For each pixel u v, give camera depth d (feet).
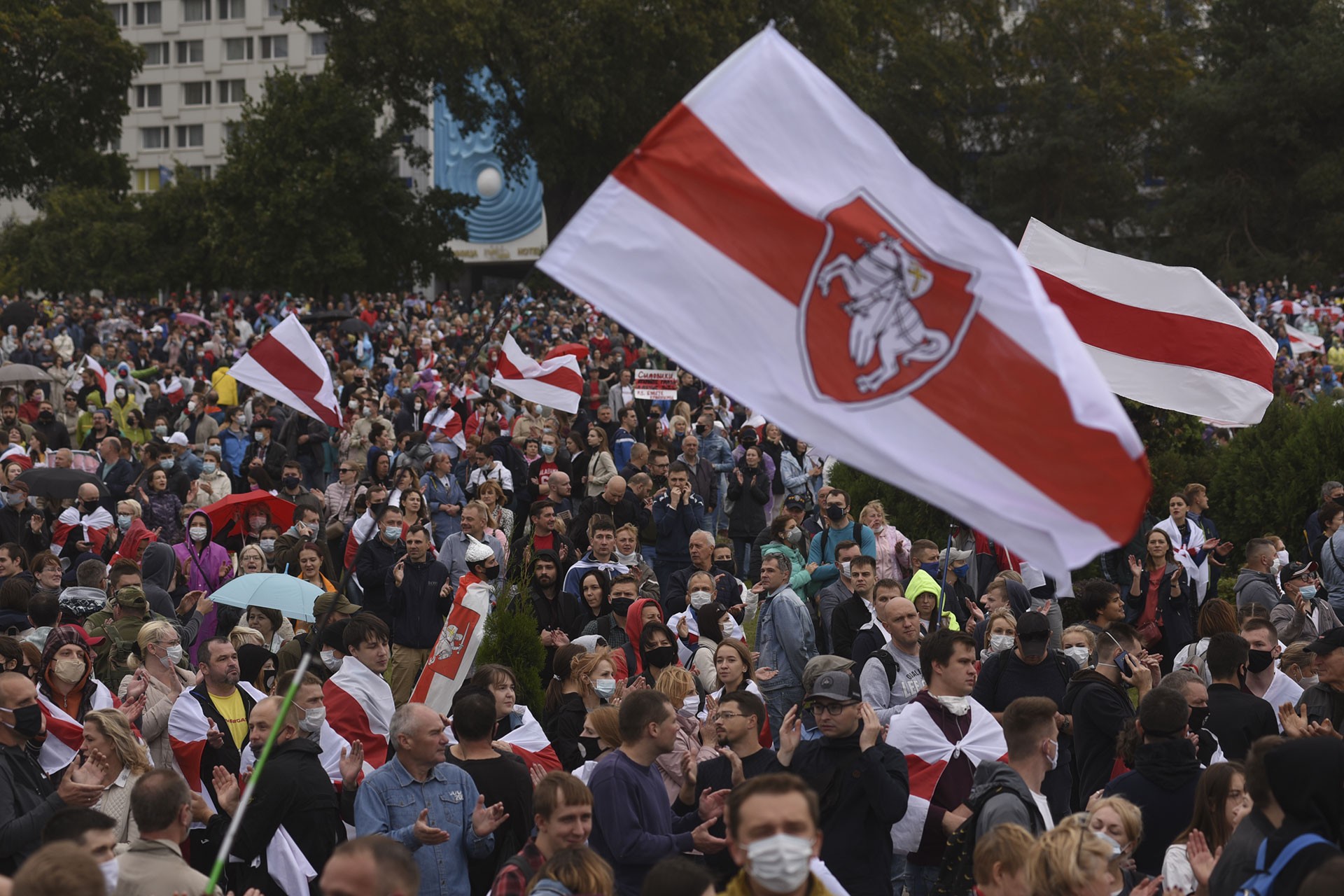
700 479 230.48
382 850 59.57
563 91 604.49
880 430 61.67
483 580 132.77
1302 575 152.25
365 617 109.50
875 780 83.41
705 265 63.77
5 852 79.97
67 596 126.93
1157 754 84.69
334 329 490.08
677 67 640.99
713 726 96.99
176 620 144.56
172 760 102.89
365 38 624.18
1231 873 67.97
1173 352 140.97
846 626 141.59
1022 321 61.82
